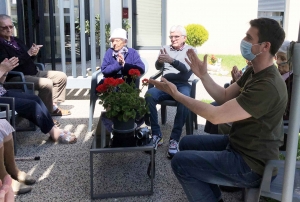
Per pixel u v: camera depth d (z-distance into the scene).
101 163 3.39
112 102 2.82
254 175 2.05
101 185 2.97
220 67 8.20
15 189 2.78
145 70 4.42
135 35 10.15
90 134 4.15
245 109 1.96
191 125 3.88
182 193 2.86
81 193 2.84
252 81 2.05
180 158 2.15
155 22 10.14
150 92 3.75
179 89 3.92
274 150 2.05
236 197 2.81
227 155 2.11
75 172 3.20
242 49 2.09
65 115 4.85
